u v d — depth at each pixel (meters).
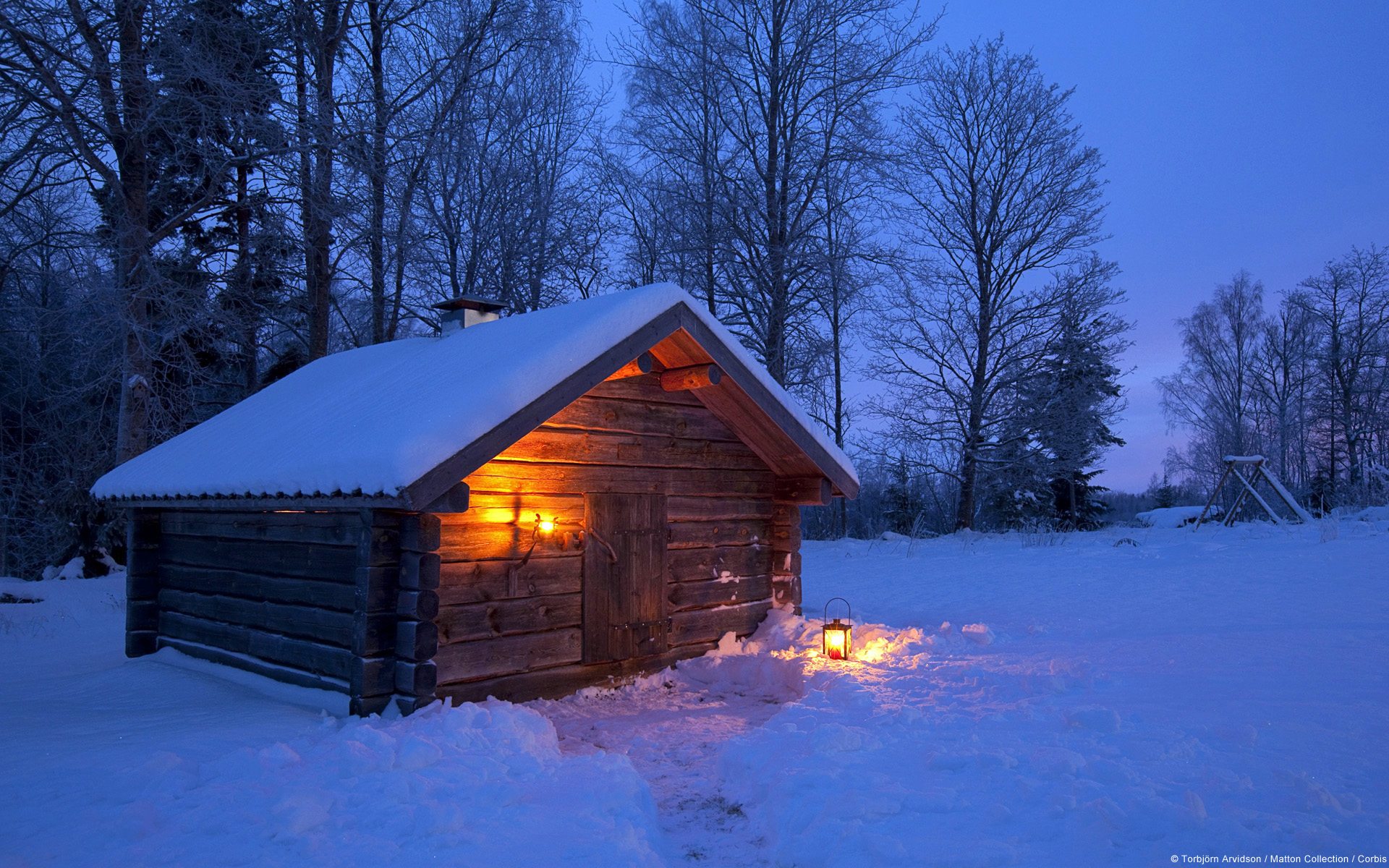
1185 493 45.47
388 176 16.38
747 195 20.88
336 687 6.11
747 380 7.79
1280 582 9.27
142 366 14.33
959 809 3.87
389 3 18.98
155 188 16.62
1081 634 7.88
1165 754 4.32
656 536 7.85
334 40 17.25
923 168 25.78
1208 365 39.31
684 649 8.12
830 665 7.30
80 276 14.01
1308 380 36.88
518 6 19.75
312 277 18.44
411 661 5.71
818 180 21.34
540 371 6.11
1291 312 37.50
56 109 12.73
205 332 15.45
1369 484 21.78
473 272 21.84
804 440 8.35
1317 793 3.65
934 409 26.11
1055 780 4.12
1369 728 4.53
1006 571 12.65
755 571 8.90
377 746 4.65
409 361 7.99
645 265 23.78
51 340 17.77
